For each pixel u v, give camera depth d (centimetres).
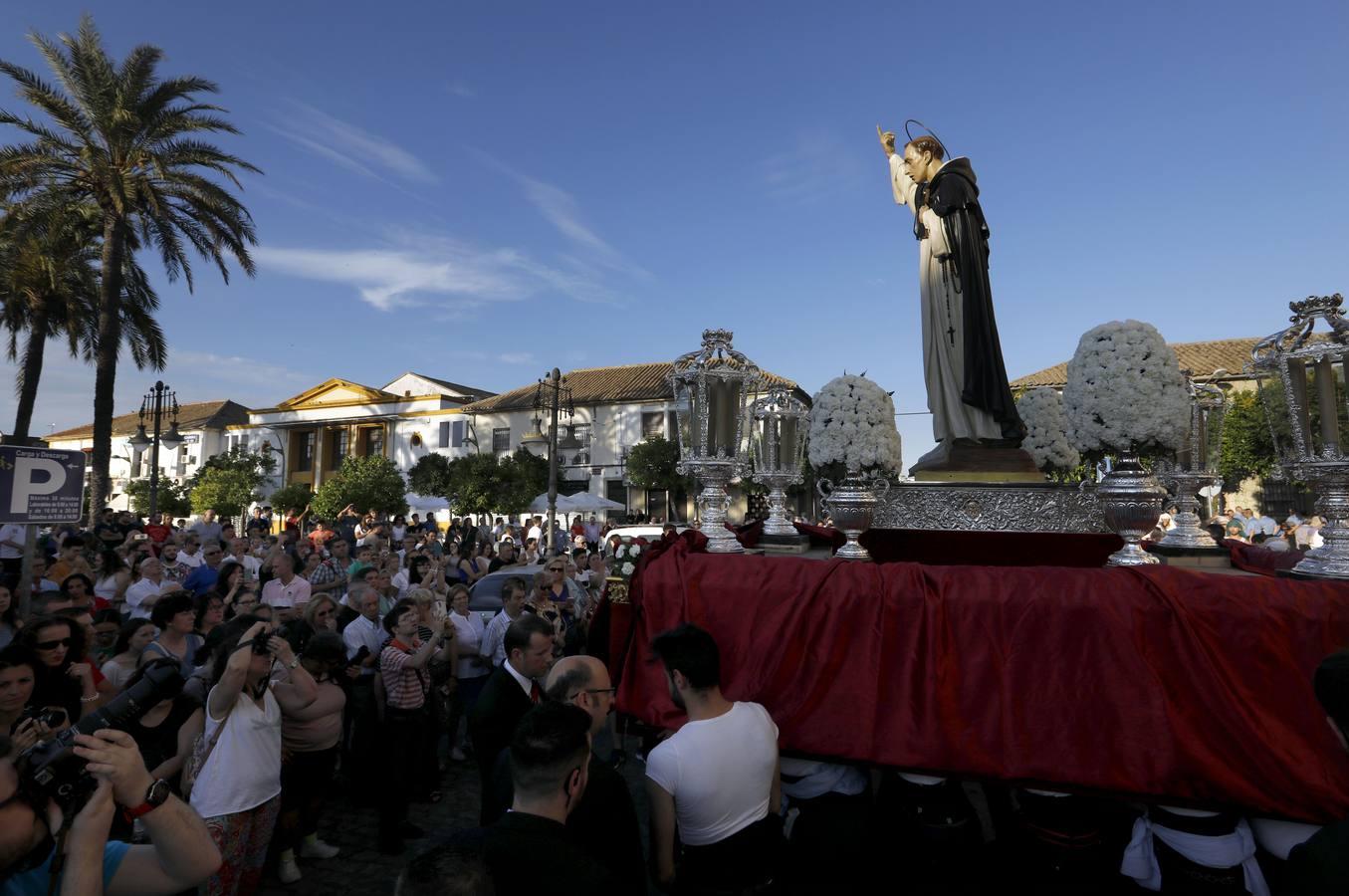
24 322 1941
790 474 465
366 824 563
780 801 280
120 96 1641
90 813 174
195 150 1752
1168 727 242
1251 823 251
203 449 4872
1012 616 268
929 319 477
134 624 493
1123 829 268
